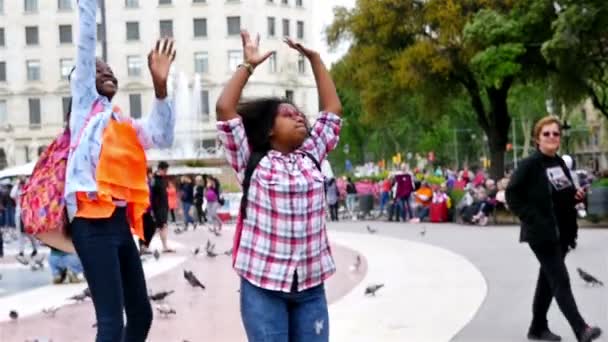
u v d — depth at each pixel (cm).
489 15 2795
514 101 5294
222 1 7944
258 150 434
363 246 1781
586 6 2369
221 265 1498
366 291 994
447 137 7956
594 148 9188
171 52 505
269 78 7988
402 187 2920
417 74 3156
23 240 1930
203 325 842
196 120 6506
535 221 668
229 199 3759
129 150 491
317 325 422
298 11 8319
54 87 8056
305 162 432
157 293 936
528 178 672
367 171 6456
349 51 3500
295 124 431
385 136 7712
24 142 8075
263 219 419
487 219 2452
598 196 2234
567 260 1359
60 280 1289
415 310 888
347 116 7750
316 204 425
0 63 8100
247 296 421
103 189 469
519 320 812
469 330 768
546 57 2533
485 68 2758
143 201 497
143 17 8025
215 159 4862
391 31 3275
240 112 437
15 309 1009
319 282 425
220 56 7956
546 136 670
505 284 1065
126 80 8025
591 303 898
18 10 8069
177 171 4597
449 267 1283
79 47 484
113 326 466
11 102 8094
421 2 3241
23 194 485
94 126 479
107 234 474
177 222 3453
